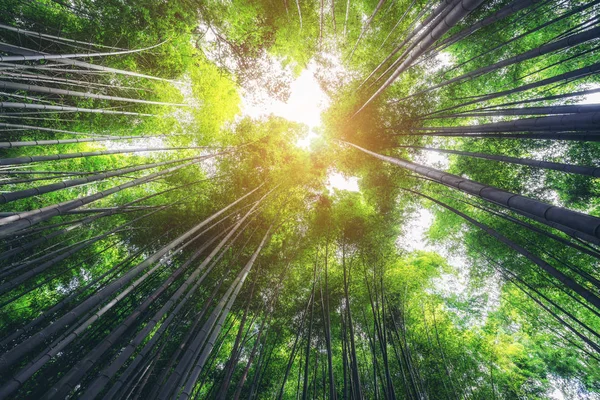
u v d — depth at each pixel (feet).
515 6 14.26
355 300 28.14
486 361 27.86
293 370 27.78
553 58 28.94
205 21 32.81
